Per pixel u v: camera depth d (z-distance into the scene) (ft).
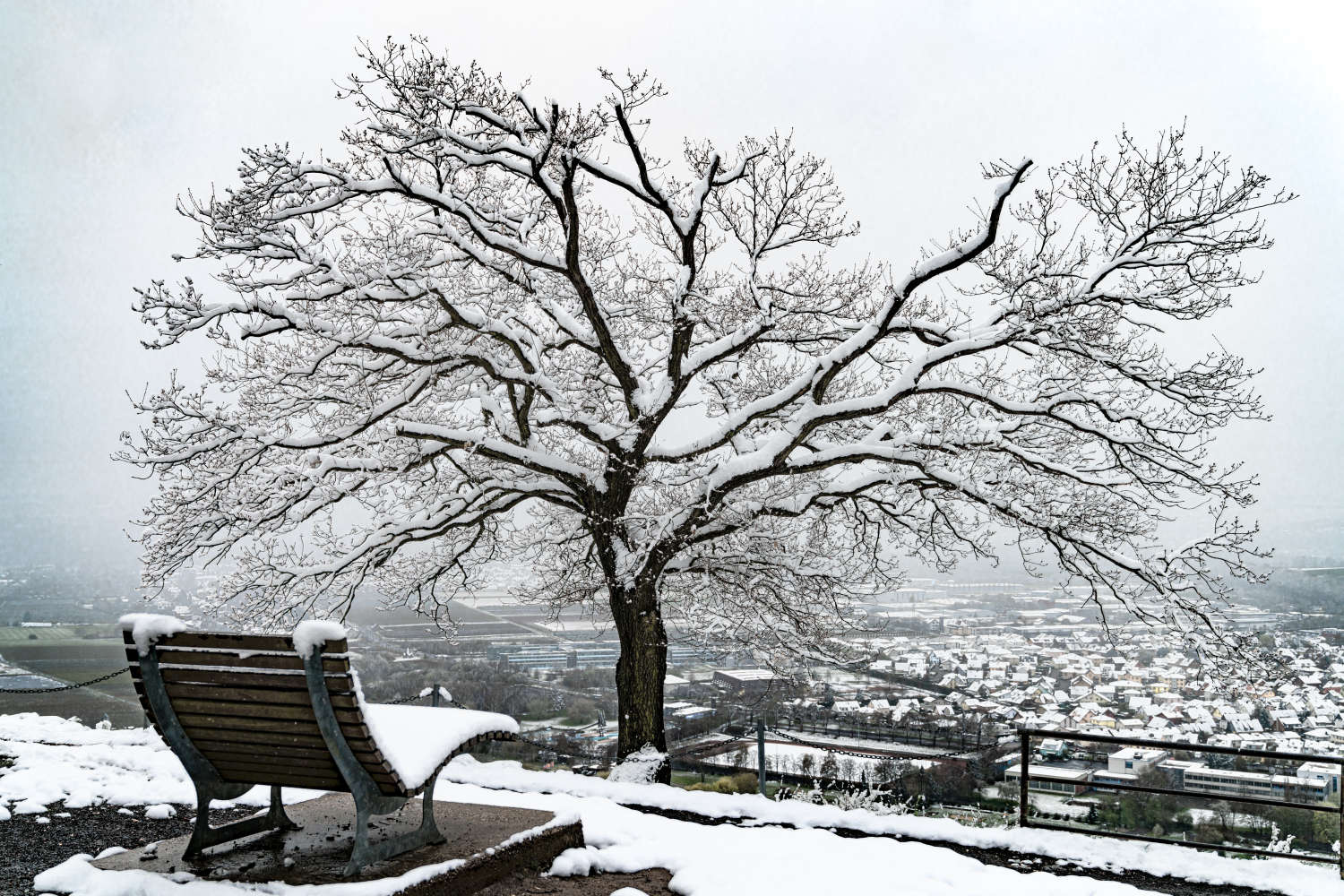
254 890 12.70
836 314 40.60
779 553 40.55
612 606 37.65
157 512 35.63
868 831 22.24
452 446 37.68
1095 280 33.76
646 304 40.81
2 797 21.12
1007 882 16.55
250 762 14.60
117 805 20.97
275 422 37.22
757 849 18.16
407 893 13.10
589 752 38.50
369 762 13.64
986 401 35.37
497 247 36.37
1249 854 21.53
